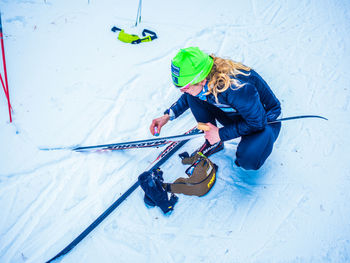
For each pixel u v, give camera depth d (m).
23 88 2.76
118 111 2.69
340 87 2.87
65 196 2.09
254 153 1.81
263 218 1.95
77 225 1.96
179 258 1.79
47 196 2.08
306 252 1.78
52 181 2.16
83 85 2.87
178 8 4.02
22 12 3.58
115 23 3.64
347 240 1.81
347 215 1.93
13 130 2.43
